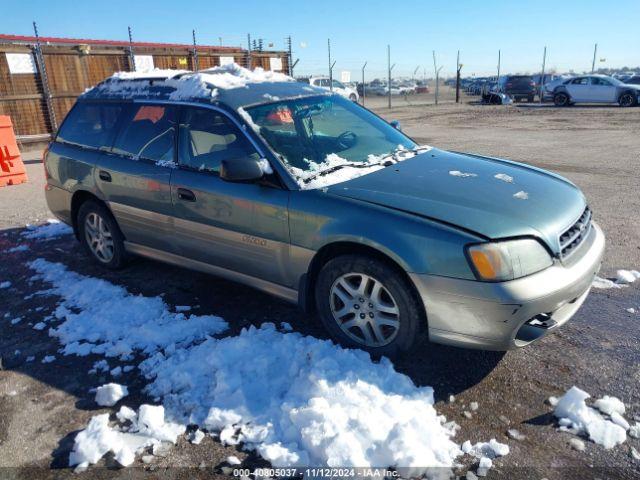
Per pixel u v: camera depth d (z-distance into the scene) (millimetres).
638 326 3471
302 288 3340
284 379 2963
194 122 3852
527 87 30938
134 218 4289
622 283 4168
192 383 2979
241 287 4301
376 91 45375
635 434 2482
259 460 2430
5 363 3340
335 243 3082
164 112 4086
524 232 2740
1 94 12344
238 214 3486
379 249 2871
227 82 4039
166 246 4152
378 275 2947
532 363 3096
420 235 2787
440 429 2555
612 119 17656
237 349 3211
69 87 13484
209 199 3629
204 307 3977
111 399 2885
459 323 2768
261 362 3082
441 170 3531
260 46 19594
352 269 3051
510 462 2354
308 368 2982
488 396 2816
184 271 4723
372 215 2945
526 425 2586
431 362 3146
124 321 3781
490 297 2639
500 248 2656
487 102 29719
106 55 14109
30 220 6785
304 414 2561
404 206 2953
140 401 2889
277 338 3377
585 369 3018
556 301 2725
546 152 10766
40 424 2750
